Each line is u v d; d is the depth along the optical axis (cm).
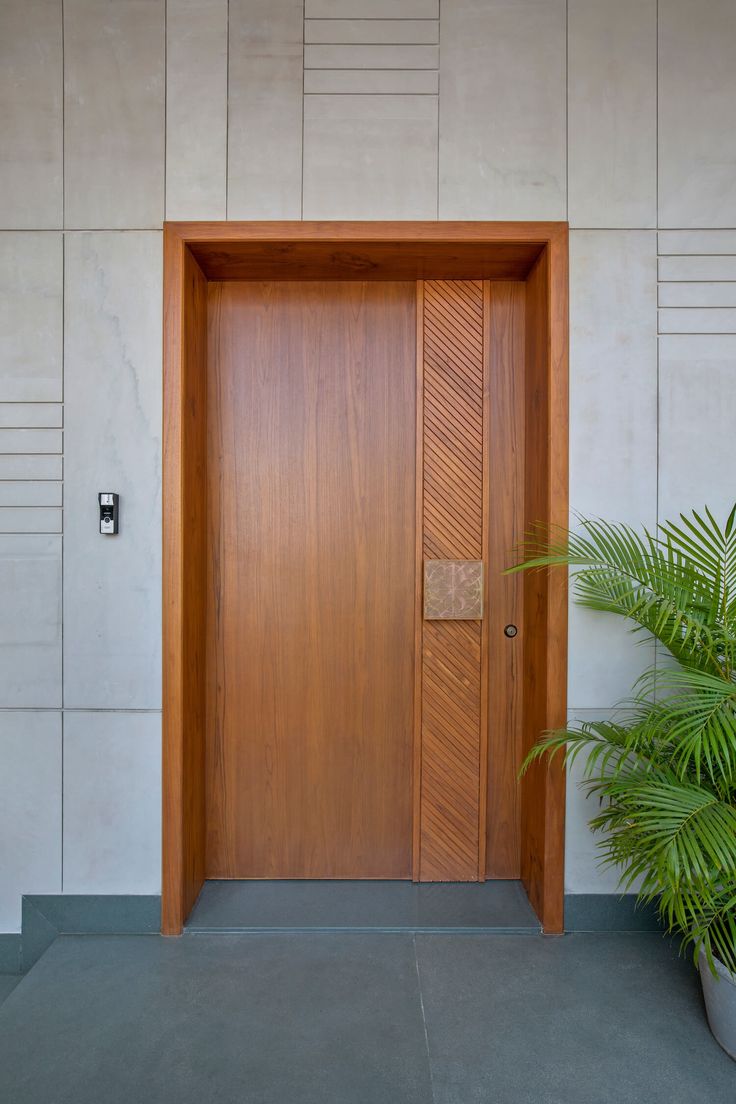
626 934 214
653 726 162
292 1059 163
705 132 212
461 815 240
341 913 222
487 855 241
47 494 213
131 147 211
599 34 210
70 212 211
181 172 210
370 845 241
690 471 213
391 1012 179
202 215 210
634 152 211
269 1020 176
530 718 230
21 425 213
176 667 212
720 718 150
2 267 212
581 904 215
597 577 190
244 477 240
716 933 162
